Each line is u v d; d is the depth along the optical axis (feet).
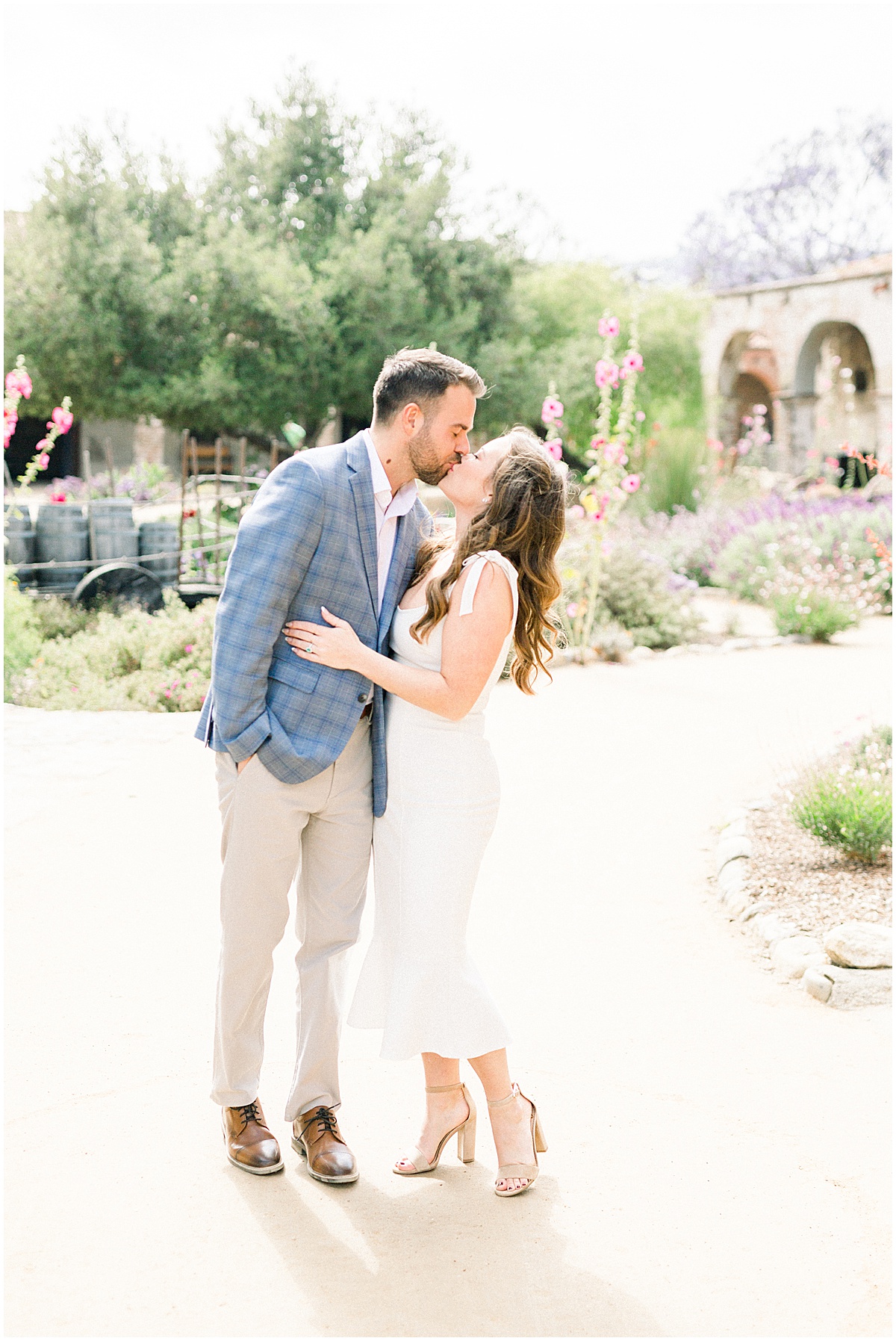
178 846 16.44
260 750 8.07
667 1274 7.40
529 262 78.13
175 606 33.60
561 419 77.15
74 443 84.48
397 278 67.21
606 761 21.58
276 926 8.49
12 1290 7.03
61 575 35.68
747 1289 7.25
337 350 68.74
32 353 67.31
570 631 33.68
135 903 14.17
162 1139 8.92
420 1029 8.39
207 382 66.95
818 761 18.85
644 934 13.79
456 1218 8.01
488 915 14.33
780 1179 8.55
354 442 8.45
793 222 106.11
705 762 21.40
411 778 8.50
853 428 85.20
